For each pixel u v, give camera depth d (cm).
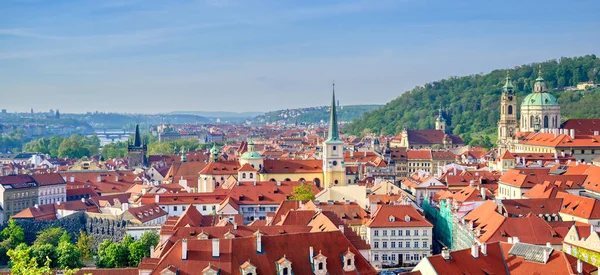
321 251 16238
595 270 16475
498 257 17188
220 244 15538
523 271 16638
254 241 15800
